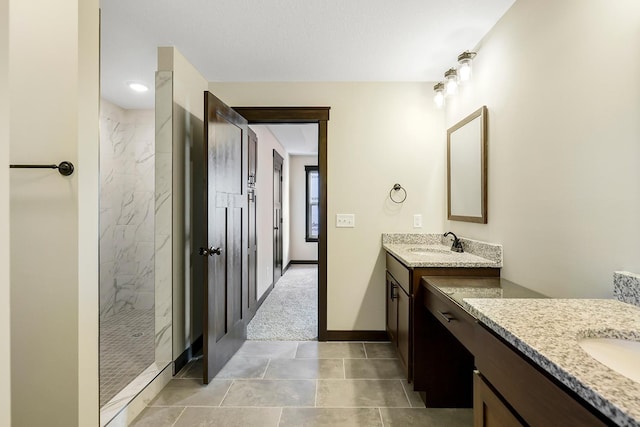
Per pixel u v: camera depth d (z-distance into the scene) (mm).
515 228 1774
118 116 3514
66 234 1333
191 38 2166
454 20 1955
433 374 1859
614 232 1179
